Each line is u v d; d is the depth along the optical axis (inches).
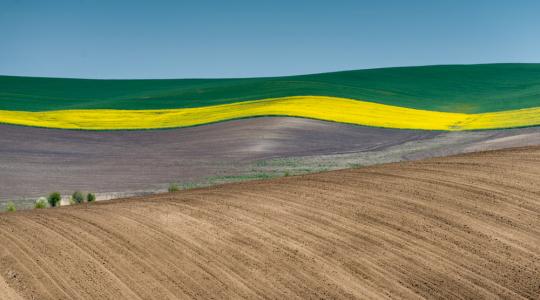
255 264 444.8
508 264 449.4
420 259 457.1
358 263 448.5
